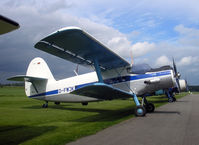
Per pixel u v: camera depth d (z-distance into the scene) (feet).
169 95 48.83
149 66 27.12
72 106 40.47
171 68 25.46
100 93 23.49
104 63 27.71
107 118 21.35
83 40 19.69
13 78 33.17
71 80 32.73
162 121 17.72
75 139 11.96
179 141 10.81
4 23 8.79
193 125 15.53
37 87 36.47
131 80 26.78
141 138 11.68
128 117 21.25
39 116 24.90
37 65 37.22
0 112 29.71
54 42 19.54
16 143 11.71
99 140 11.53
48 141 11.73
